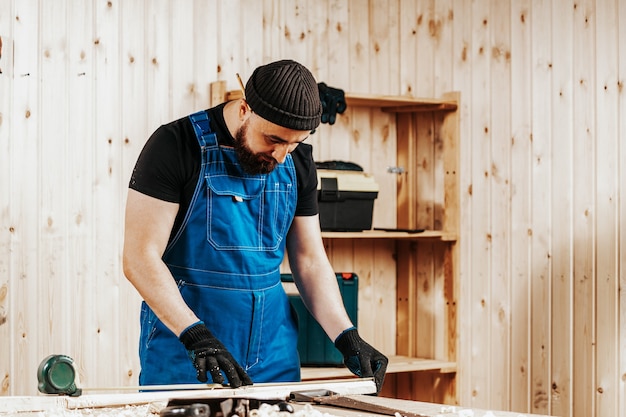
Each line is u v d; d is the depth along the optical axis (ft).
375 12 16.78
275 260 9.70
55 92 14.23
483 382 16.67
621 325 15.43
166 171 8.96
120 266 14.71
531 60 16.33
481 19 16.70
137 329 14.84
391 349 17.19
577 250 15.89
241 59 15.66
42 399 7.47
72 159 14.35
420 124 16.98
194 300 9.30
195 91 15.29
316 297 9.82
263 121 8.50
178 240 9.34
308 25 16.22
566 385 15.97
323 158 16.35
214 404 7.05
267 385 8.25
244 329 9.43
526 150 16.37
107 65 14.61
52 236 14.20
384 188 17.06
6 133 13.87
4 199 13.84
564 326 15.99
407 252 17.03
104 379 14.57
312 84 8.58
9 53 13.89
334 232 15.11
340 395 8.18
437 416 7.24
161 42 15.02
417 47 16.99
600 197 15.67
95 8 14.53
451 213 16.14
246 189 9.38
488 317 16.62
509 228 16.49
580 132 15.87
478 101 16.72
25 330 13.98
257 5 15.79
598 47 15.69
